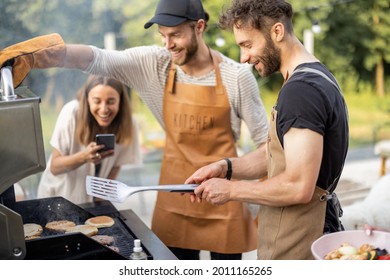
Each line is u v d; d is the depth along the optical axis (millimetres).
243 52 1524
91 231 1724
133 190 1570
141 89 2217
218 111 2131
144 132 5320
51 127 3803
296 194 1377
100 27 4105
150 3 4922
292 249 1539
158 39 5047
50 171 2473
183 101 2154
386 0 6422
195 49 2037
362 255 1246
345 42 6512
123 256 1434
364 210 2459
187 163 2209
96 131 2482
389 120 6512
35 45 1833
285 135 1368
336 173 1497
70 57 1979
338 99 1405
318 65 1448
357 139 6109
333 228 1575
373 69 6840
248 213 2244
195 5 1991
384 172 4211
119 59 2131
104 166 2525
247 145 4715
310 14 5945
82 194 2465
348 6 6289
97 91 2402
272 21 1439
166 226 2268
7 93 1289
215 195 1512
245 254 3049
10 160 1249
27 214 1899
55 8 3357
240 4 1467
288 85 1368
